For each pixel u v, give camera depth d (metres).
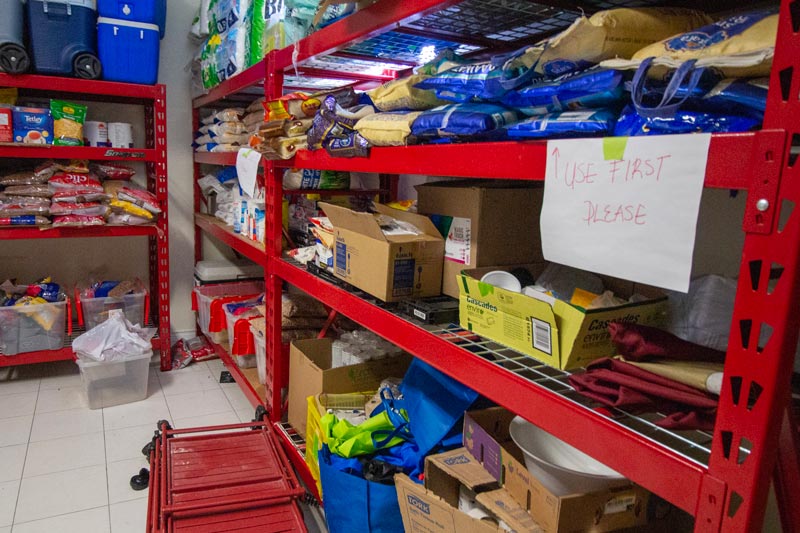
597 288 1.27
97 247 3.39
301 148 1.75
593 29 0.81
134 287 3.16
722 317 1.01
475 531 1.12
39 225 2.70
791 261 0.57
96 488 2.00
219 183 3.30
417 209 1.58
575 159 0.79
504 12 1.36
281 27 1.98
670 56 0.72
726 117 0.66
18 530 1.76
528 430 1.19
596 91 0.81
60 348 2.87
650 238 0.69
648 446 0.71
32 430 2.41
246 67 2.34
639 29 0.84
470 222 1.36
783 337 0.58
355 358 1.99
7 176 2.71
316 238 1.85
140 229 2.94
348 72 2.14
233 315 2.80
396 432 1.54
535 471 1.05
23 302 2.78
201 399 2.79
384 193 2.66
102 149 2.79
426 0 1.08
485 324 1.14
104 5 2.71
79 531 1.77
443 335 1.21
